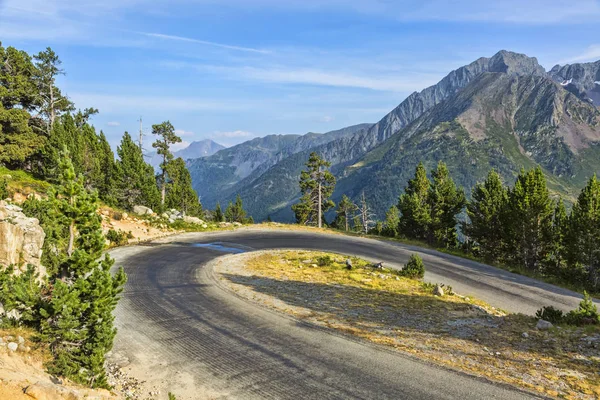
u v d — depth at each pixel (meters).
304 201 73.75
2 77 41.16
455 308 16.52
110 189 41.56
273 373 9.60
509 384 8.94
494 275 29.05
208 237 37.81
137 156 51.94
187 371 9.69
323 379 9.28
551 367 9.91
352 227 91.25
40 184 34.50
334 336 12.27
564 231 35.09
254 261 26.25
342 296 17.70
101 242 10.12
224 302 15.95
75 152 38.50
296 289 18.70
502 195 44.19
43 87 46.22
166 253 27.61
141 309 14.60
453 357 10.64
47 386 5.91
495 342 11.89
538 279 30.69
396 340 12.03
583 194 33.62
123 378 9.22
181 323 13.22
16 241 9.67
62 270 10.16
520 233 37.81
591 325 13.05
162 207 49.62
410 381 9.16
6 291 8.36
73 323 8.06
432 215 53.09
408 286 20.81
